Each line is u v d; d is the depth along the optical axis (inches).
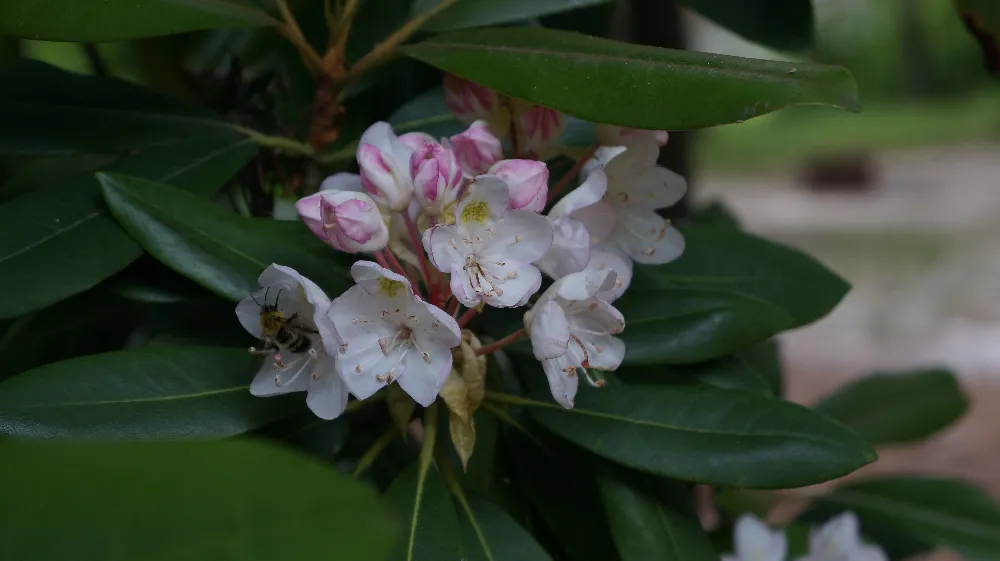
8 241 21.9
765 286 25.8
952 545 28.5
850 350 92.6
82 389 21.1
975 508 29.2
